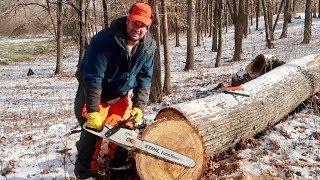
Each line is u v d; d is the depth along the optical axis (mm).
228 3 22375
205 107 4977
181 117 4676
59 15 23156
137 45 3803
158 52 9836
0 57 34250
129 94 4293
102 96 4102
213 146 4906
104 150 4828
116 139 3748
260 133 6086
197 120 4691
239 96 5559
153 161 3928
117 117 4215
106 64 3758
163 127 3939
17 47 40188
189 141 4070
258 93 5922
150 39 3867
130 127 3922
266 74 6926
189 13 19016
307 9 24922
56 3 22250
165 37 11125
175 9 22516
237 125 5297
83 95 4070
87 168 4344
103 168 4398
